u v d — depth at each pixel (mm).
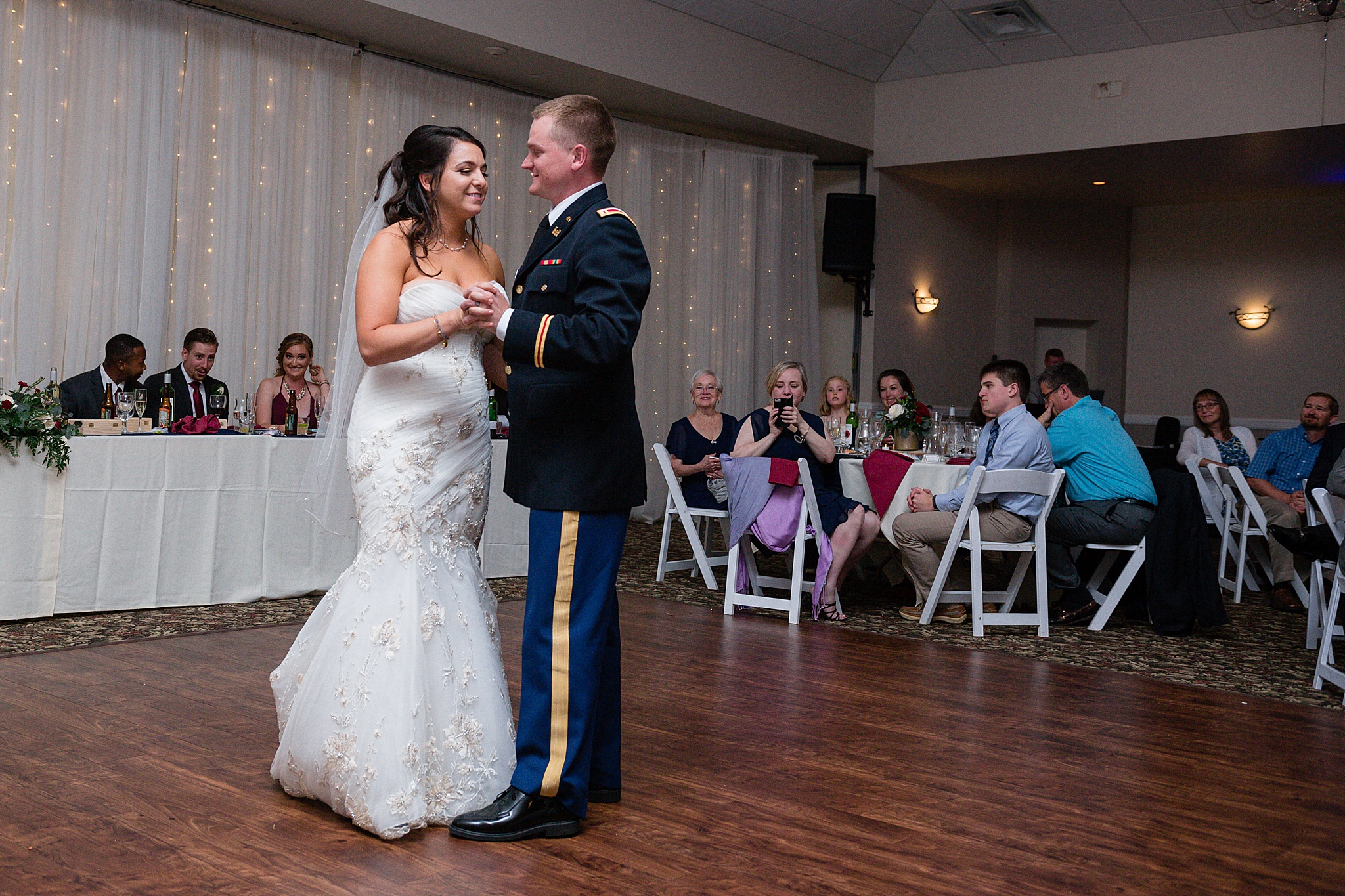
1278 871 2240
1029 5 9133
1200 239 12344
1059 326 12781
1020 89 10102
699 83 9289
